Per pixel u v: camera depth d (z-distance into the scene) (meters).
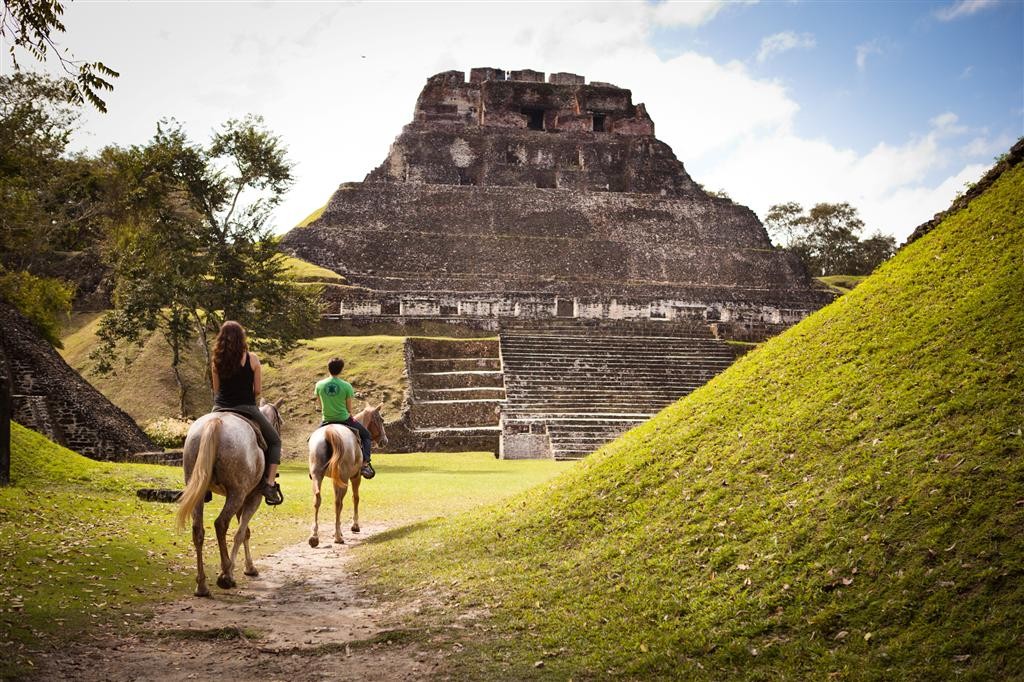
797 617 6.39
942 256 11.55
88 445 24.17
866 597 6.23
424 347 42.41
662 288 58.53
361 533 14.20
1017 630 5.27
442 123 72.12
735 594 7.08
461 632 7.35
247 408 9.57
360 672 6.39
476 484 21.41
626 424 35.50
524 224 63.97
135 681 6.09
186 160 33.31
